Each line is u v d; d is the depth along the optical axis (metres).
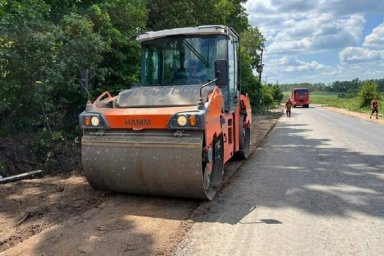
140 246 4.49
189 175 5.61
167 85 7.61
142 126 5.79
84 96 10.70
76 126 10.69
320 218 5.59
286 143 14.14
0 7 8.31
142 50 7.85
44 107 9.73
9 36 8.24
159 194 6.05
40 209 5.64
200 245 4.62
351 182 7.73
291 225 5.30
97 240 4.64
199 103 5.75
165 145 5.67
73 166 8.41
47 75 8.88
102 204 6.03
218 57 7.49
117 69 12.02
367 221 5.47
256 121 26.92
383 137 15.76
